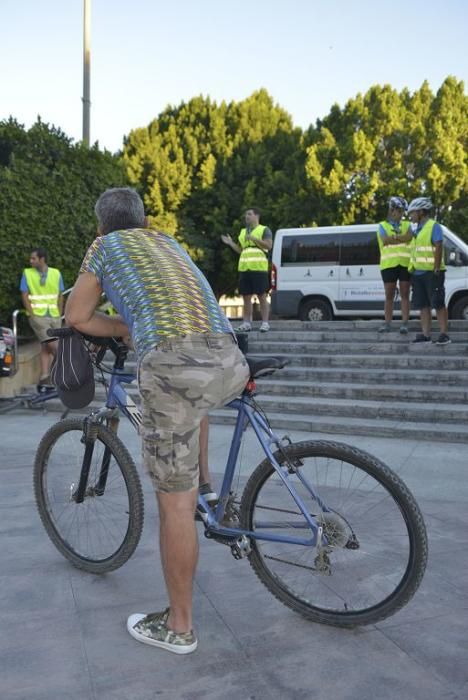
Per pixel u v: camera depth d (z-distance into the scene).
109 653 2.44
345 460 2.59
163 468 2.40
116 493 3.05
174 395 2.35
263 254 9.52
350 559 2.62
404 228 8.53
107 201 2.74
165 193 24.98
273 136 26.62
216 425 6.63
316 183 22.12
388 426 6.23
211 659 2.40
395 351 8.09
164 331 2.36
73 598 2.88
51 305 8.16
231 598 2.88
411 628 2.59
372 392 7.07
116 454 2.99
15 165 9.43
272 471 2.71
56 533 3.27
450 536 3.54
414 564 2.47
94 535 3.12
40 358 8.60
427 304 7.97
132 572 3.14
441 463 5.21
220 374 2.42
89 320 2.67
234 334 2.55
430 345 7.90
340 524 2.58
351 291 12.68
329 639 2.53
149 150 25.16
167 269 2.49
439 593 2.87
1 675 2.30
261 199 24.06
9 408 7.32
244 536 2.71
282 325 9.80
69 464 3.22
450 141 23.23
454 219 22.39
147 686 2.23
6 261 9.21
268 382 7.57
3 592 2.94
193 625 2.65
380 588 2.56
